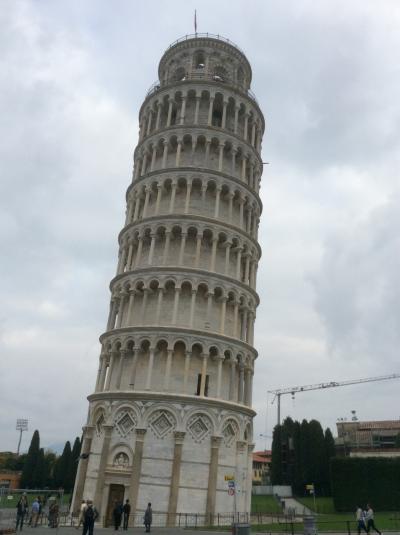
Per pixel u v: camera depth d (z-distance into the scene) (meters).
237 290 55.06
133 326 51.62
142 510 44.25
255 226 62.69
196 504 45.12
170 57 69.94
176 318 51.25
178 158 58.94
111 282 58.03
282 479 105.69
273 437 110.62
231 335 54.31
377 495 74.25
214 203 58.50
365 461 76.69
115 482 45.81
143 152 63.03
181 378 50.28
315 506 76.38
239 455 49.50
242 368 53.41
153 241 55.38
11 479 108.44
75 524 43.81
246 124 64.50
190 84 62.78
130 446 46.62
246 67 70.69
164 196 58.78
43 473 106.06
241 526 29.41
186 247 55.75
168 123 62.12
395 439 111.62
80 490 48.41
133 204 61.44
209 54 67.81
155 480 45.25
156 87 67.25
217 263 56.22
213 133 60.38
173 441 46.56
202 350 50.59
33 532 34.38
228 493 46.19
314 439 98.56
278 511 71.50
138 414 47.22
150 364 49.47
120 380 50.50
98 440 49.00
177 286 52.41
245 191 60.34
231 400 50.66
